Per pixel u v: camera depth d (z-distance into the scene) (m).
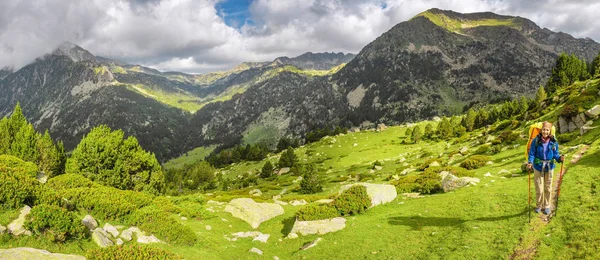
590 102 44.31
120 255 13.50
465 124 154.50
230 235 22.38
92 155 47.97
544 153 14.73
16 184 15.28
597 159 22.16
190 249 18.02
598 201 14.73
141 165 53.31
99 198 19.67
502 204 19.52
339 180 83.25
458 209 21.19
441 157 72.06
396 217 23.02
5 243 12.75
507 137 58.06
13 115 59.56
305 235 22.42
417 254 16.44
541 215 15.62
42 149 53.81
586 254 11.59
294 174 117.25
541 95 120.12
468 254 14.59
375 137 164.25
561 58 106.19
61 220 14.40
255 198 43.56
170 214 24.55
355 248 18.81
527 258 12.88
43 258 11.91
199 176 143.75
